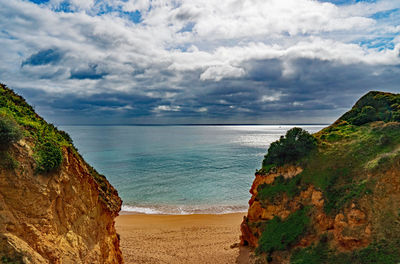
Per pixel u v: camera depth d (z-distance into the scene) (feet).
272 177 70.49
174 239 83.61
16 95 39.83
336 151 65.00
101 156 272.51
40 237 28.02
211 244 78.54
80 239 35.19
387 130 63.00
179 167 217.56
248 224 68.90
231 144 426.10
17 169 28.09
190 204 126.31
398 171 48.80
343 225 48.73
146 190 148.77
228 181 170.40
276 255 54.49
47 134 35.55
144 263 64.75
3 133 27.27
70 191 35.06
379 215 46.16
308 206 58.03
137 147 362.53
